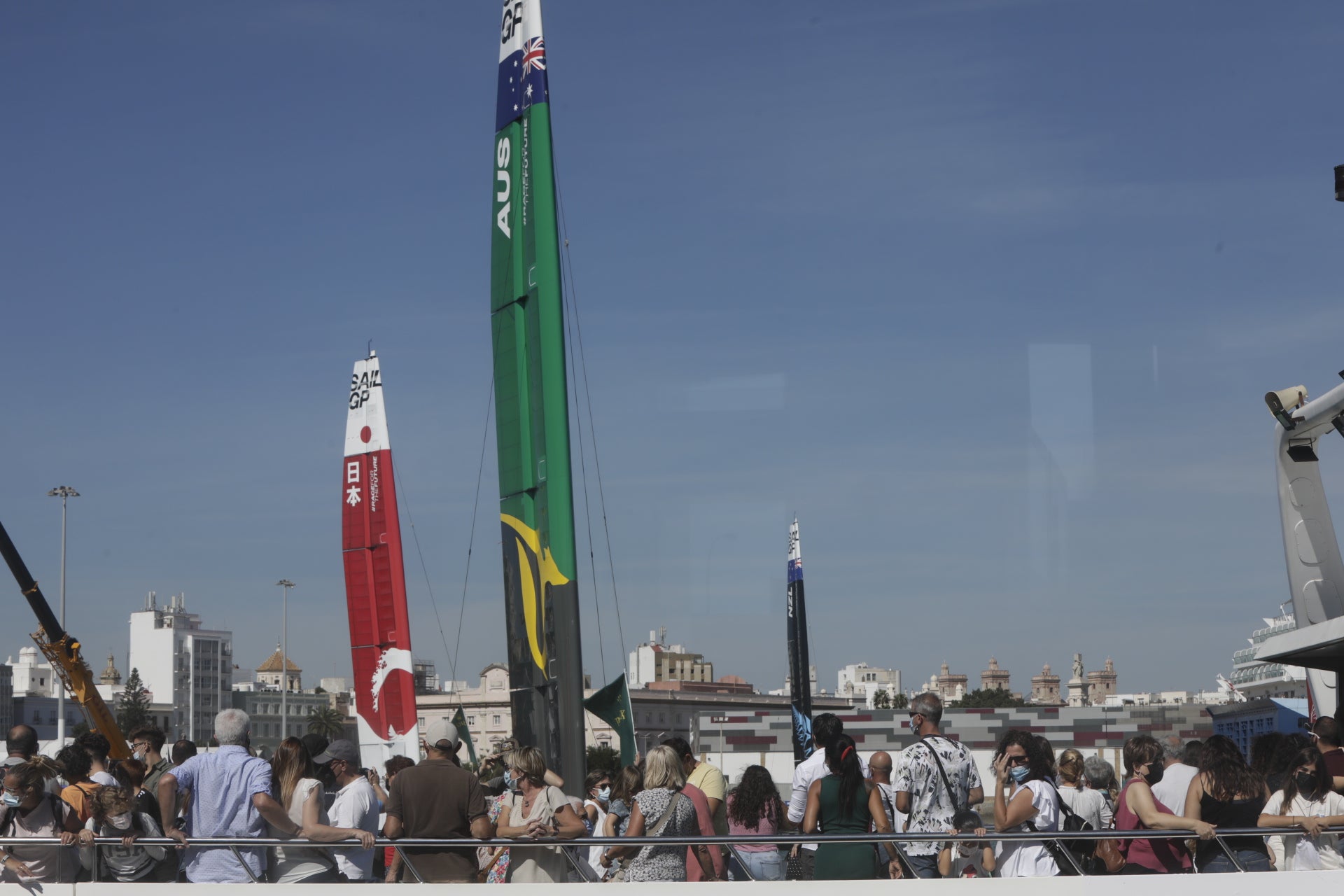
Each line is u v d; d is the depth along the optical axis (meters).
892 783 10.23
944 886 9.02
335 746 10.97
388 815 9.42
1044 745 9.48
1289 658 11.59
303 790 9.62
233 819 9.52
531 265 16.52
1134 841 9.21
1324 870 9.16
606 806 13.64
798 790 9.93
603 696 14.77
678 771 9.55
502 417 16.95
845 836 8.90
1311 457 13.24
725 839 9.01
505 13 17.23
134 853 9.55
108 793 9.66
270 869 9.41
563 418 15.93
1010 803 9.24
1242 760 9.34
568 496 15.71
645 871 9.15
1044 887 9.05
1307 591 13.20
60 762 10.39
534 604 16.14
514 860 9.30
